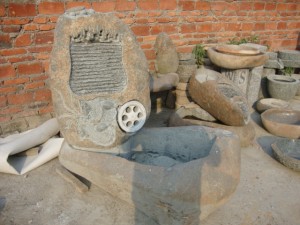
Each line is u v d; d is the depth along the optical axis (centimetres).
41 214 198
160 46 347
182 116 324
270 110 344
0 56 274
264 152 285
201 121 303
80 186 220
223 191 169
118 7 334
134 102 216
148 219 195
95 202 211
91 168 192
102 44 207
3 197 213
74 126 203
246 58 320
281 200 216
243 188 229
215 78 313
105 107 208
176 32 390
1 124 291
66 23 195
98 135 208
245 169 255
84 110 203
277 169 255
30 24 283
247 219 197
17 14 273
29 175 240
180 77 365
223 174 174
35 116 308
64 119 204
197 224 180
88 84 205
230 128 289
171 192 164
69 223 191
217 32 425
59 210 202
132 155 236
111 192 197
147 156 234
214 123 299
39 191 221
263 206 209
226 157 184
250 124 304
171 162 224
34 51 292
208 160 179
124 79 215
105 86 210
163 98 388
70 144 213
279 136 316
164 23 375
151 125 339
